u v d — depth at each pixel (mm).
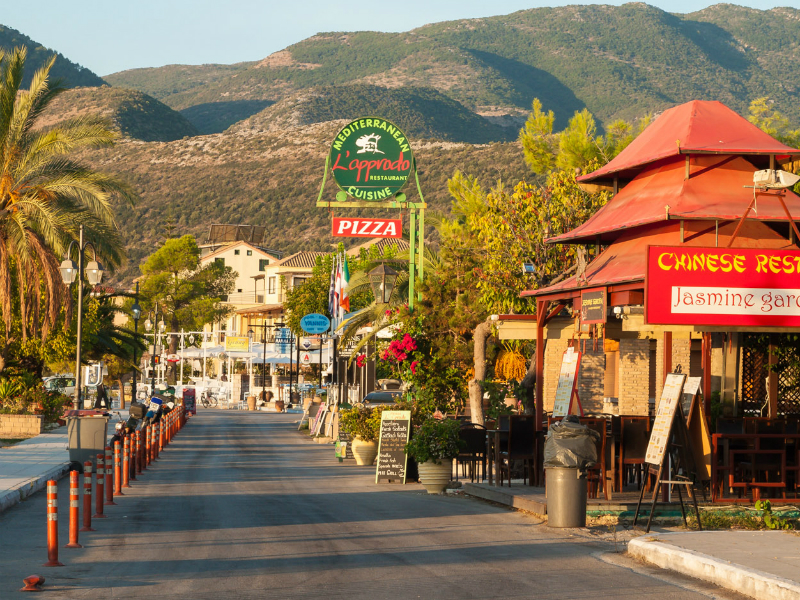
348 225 26359
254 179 188500
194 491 20156
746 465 15664
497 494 17750
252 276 129375
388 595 9695
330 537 13531
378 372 38438
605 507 15266
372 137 26500
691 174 17641
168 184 193750
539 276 25828
